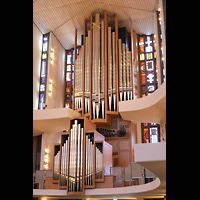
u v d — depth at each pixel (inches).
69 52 916.6
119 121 721.6
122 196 561.0
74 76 782.5
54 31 842.8
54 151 595.2
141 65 831.7
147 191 464.1
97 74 745.6
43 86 798.5
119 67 749.9
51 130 722.8
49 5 735.7
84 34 801.6
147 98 534.6
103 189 524.4
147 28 826.2
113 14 790.5
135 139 743.1
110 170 563.2
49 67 812.0
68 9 759.1
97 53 766.5
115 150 701.9
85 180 537.3
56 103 824.9
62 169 555.5
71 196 571.5
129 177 523.8
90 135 572.4
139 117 591.8
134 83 745.6
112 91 730.8
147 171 514.6
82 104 735.7
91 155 547.8
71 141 561.0
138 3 726.5
